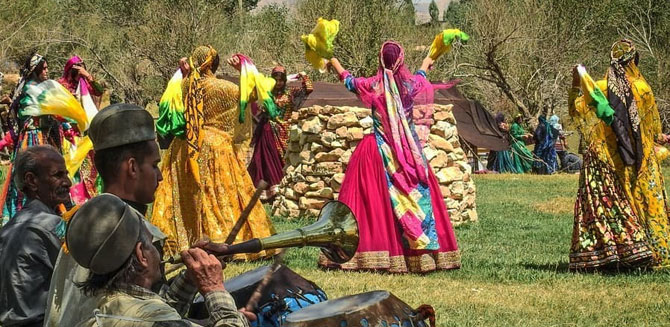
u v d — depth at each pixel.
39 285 4.35
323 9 31.66
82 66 8.83
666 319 7.15
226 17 35.75
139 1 34.34
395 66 9.05
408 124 9.07
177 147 9.22
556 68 32.59
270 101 9.11
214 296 3.26
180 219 9.12
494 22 31.06
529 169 25.94
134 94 34.84
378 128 9.02
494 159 26.08
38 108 5.32
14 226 4.45
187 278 3.46
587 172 9.12
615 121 8.95
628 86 9.05
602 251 8.95
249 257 9.23
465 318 7.01
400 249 8.87
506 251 10.59
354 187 8.97
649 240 9.05
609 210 8.99
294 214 13.16
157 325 3.01
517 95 34.09
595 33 33.62
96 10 35.66
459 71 34.94
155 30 33.03
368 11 31.36
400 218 8.82
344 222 3.79
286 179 13.53
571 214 14.70
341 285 8.09
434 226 8.94
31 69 8.58
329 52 9.16
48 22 34.81
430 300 7.60
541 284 8.47
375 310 3.62
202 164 9.08
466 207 13.33
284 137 14.94
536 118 32.06
